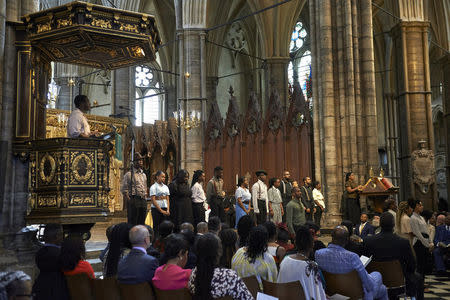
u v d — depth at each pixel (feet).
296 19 118.01
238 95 151.53
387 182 48.93
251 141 79.51
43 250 16.87
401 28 75.25
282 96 115.03
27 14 31.76
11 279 11.51
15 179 32.22
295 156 72.79
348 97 59.11
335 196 57.88
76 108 31.04
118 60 39.19
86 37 32.45
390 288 20.98
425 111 74.33
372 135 58.90
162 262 18.39
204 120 88.94
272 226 21.25
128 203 40.01
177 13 93.25
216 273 14.51
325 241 49.37
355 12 60.49
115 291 16.47
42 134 35.22
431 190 70.90
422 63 74.84
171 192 39.50
